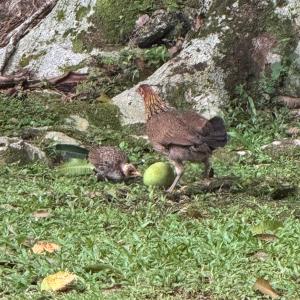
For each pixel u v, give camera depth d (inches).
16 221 438.9
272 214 461.4
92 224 435.2
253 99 715.4
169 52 751.7
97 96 719.7
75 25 780.6
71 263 375.2
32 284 359.3
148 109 535.8
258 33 729.0
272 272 365.1
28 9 893.2
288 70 718.5
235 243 395.5
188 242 395.9
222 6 737.6
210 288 348.8
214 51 721.6
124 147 626.8
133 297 340.8
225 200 496.4
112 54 756.0
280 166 585.3
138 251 386.9
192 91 705.0
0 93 718.5
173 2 763.4
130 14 769.6
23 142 586.2
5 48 783.1
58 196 491.2
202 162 530.9
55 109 678.5
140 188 520.4
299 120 695.7
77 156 598.5
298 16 729.0
